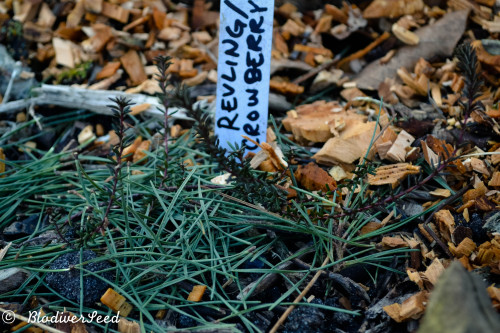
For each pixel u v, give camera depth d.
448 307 0.20
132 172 0.30
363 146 0.29
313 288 0.26
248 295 0.25
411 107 0.32
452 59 0.34
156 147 0.31
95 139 0.33
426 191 0.28
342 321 0.25
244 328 0.25
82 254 0.26
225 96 0.29
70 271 0.26
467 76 0.24
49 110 0.34
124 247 0.27
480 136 0.29
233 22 0.29
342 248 0.26
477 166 0.28
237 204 0.27
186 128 0.33
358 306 0.25
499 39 0.34
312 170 0.28
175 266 0.25
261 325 0.25
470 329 0.19
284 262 0.26
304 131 0.30
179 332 0.24
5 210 0.29
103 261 0.26
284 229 0.26
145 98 0.33
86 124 0.34
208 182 0.28
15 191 0.29
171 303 0.25
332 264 0.26
